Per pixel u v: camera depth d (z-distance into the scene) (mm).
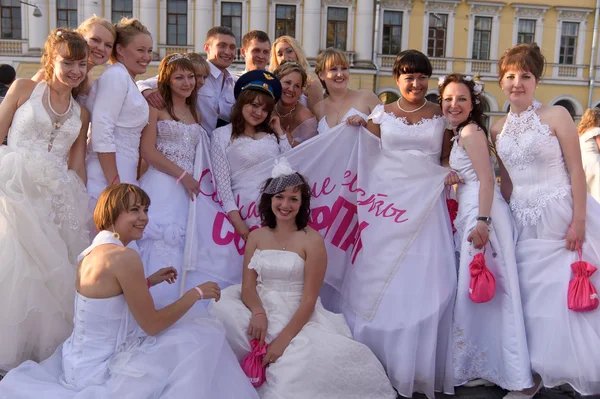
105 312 2967
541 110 3748
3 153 3572
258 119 4176
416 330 3607
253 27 26328
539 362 3529
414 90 4055
